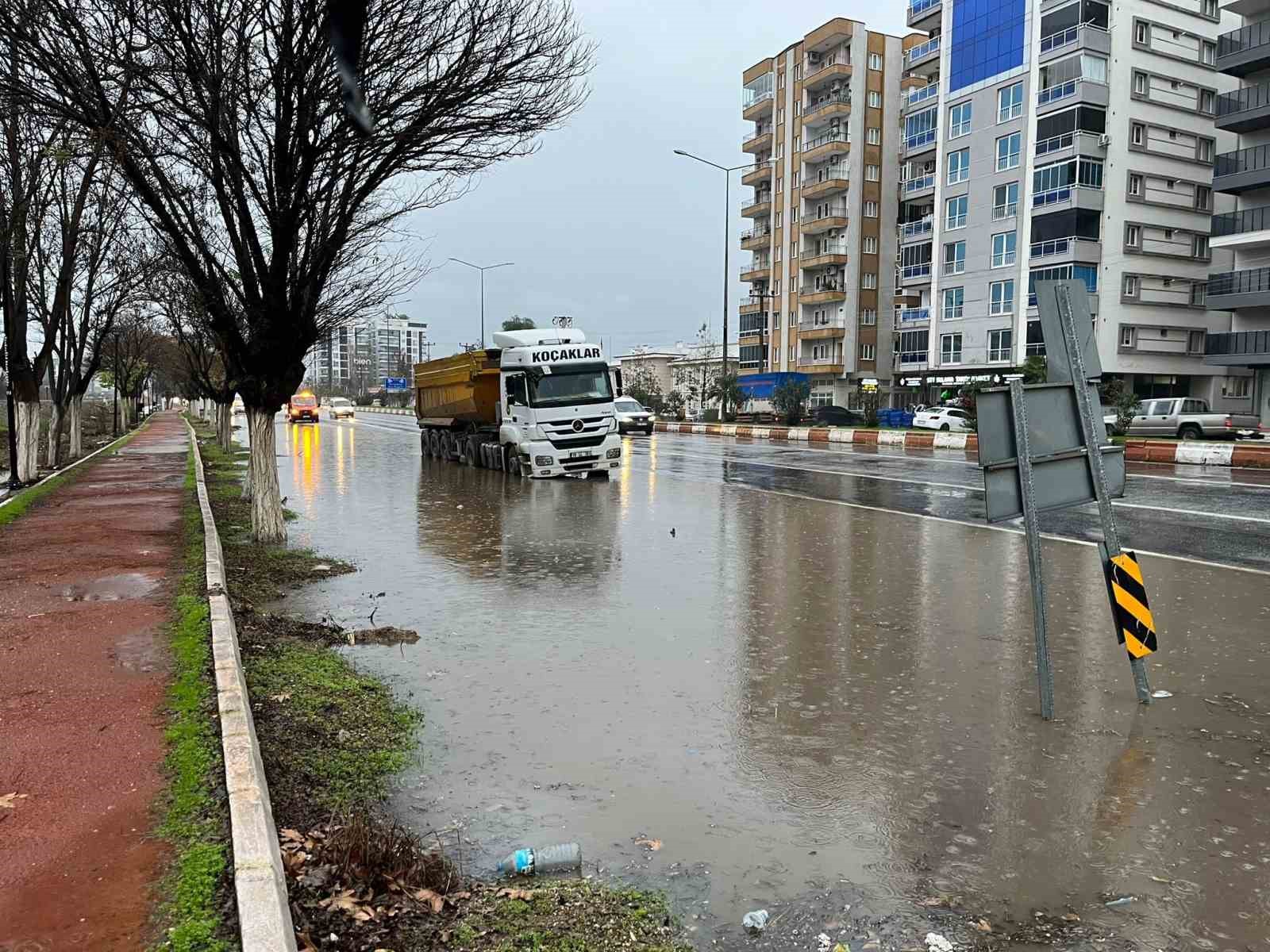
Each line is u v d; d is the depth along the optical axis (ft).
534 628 24.93
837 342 210.38
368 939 10.34
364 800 14.26
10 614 23.39
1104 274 150.82
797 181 220.43
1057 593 28.84
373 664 21.65
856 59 205.16
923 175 200.03
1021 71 156.97
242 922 9.20
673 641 23.45
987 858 12.56
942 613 26.25
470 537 40.93
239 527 43.78
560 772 15.43
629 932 10.73
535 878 12.06
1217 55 130.93
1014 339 159.84
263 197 34.94
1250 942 10.61
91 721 15.51
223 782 12.92
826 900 11.53
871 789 14.73
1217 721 17.65
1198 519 44.47
